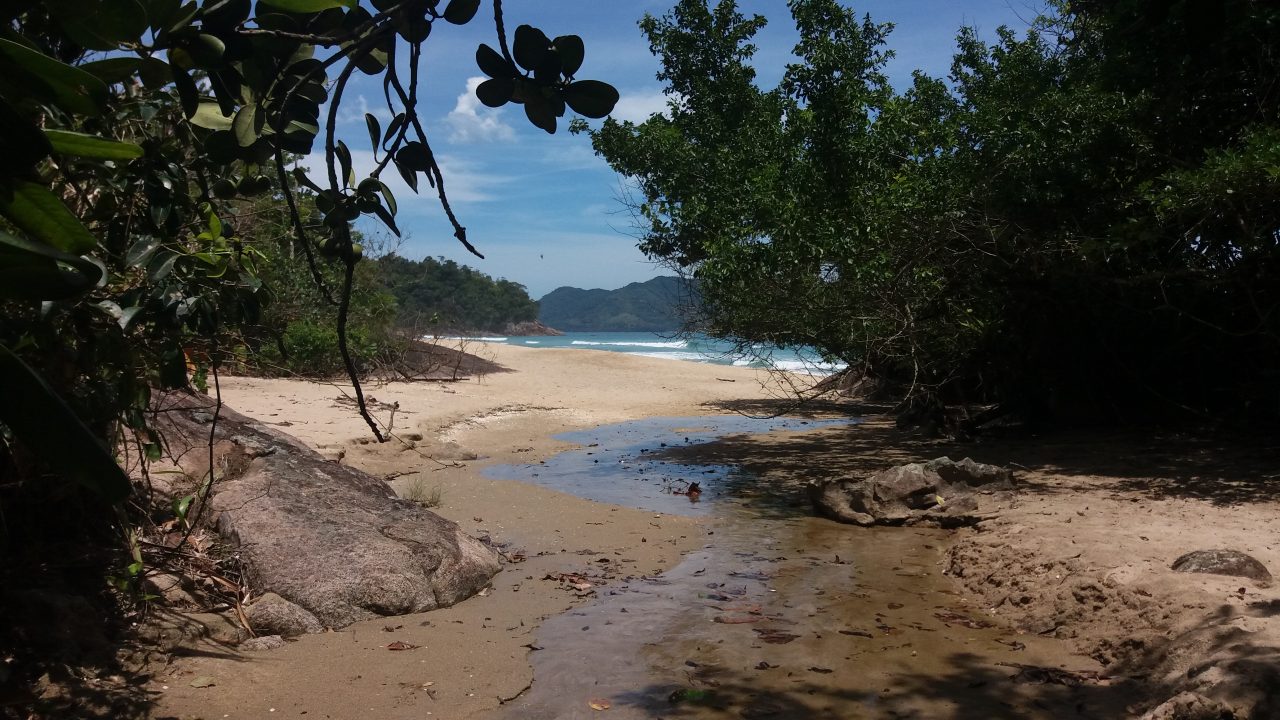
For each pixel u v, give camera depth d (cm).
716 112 1752
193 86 151
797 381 2714
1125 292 1176
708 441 1535
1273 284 1094
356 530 620
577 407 2058
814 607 599
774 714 422
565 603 607
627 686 457
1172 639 476
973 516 837
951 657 502
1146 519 759
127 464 592
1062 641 530
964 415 1462
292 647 504
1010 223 1165
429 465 1188
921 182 1313
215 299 398
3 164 97
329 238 183
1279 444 1138
